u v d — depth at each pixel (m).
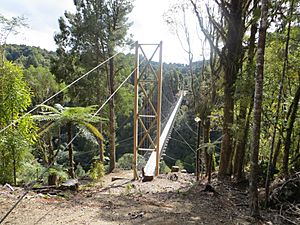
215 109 6.48
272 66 5.21
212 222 3.41
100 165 8.32
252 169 3.78
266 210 4.23
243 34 5.81
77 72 11.67
